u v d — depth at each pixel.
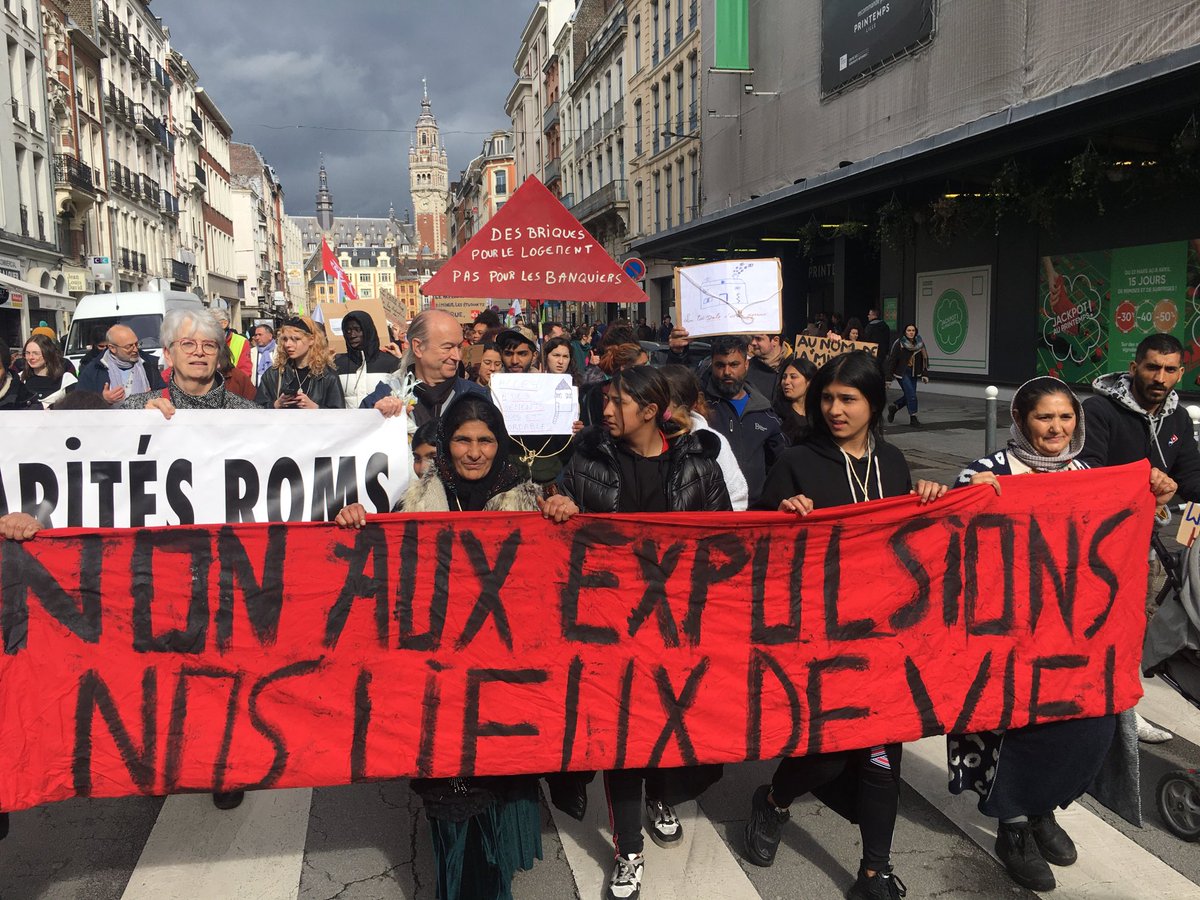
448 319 4.52
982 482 3.10
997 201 14.84
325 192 188.25
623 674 2.95
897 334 19.58
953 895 3.03
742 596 3.01
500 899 2.81
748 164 25.14
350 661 2.85
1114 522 3.18
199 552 2.79
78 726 2.74
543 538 2.91
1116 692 3.14
